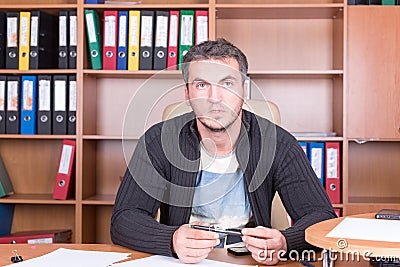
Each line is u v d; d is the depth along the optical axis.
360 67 3.29
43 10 3.49
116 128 3.69
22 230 3.75
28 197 3.55
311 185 1.83
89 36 3.40
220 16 3.55
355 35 3.29
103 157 3.71
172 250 1.56
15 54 3.42
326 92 3.61
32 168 3.75
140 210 1.79
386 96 3.29
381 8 3.29
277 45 3.62
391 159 3.61
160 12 3.36
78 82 3.38
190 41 3.34
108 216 3.70
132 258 1.58
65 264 1.50
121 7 3.36
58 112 3.40
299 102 3.62
